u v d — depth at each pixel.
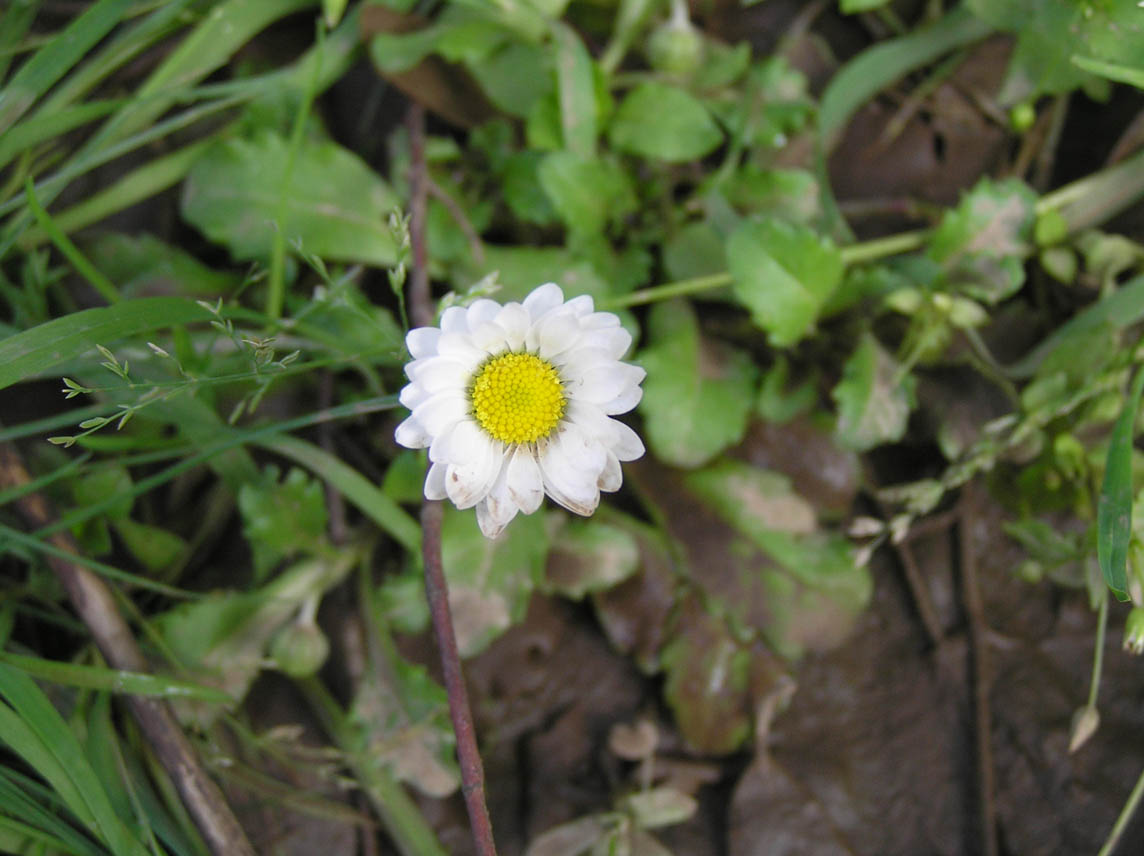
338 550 0.17
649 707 0.18
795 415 0.18
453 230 0.18
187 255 0.18
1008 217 0.17
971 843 0.17
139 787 0.16
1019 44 0.17
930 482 0.16
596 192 0.18
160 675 0.16
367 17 0.17
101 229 0.19
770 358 0.18
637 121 0.18
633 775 0.18
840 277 0.17
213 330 0.17
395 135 0.18
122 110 0.17
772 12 0.20
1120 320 0.17
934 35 0.19
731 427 0.17
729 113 0.18
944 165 0.19
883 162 0.19
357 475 0.17
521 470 0.13
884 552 0.18
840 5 0.18
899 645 0.18
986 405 0.18
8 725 0.14
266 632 0.17
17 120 0.16
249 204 0.18
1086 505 0.17
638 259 0.18
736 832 0.17
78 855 0.15
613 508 0.18
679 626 0.18
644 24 0.19
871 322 0.18
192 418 0.16
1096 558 0.16
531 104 0.18
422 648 0.18
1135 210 0.18
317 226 0.18
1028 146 0.19
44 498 0.16
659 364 0.17
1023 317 0.18
